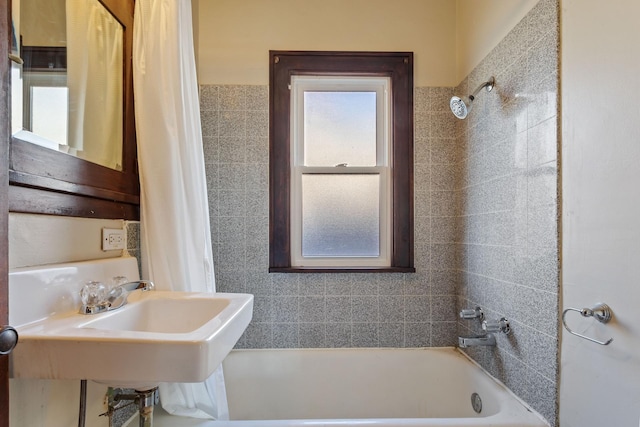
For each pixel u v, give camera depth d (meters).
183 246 1.20
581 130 0.96
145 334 0.65
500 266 1.38
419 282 1.82
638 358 0.79
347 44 1.82
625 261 0.82
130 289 0.95
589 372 0.93
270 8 1.82
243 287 1.79
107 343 0.62
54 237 0.85
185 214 1.23
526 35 1.21
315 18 1.82
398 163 1.82
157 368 0.62
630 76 0.81
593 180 0.92
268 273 1.79
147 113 1.16
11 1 0.75
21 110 0.78
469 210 1.67
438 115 1.84
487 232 1.49
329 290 1.80
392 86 1.83
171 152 1.17
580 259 0.96
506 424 1.08
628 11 0.82
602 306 0.88
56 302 0.79
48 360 0.62
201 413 1.19
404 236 1.81
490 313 1.46
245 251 1.79
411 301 1.82
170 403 1.17
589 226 0.93
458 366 1.67
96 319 0.77
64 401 0.86
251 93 1.80
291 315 1.79
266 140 1.80
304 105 1.90
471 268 1.64
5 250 0.59
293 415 1.70
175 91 1.20
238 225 1.79
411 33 1.84
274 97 1.80
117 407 0.91
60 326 0.71
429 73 1.84
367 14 1.83
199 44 1.80
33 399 0.76
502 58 1.38
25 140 0.77
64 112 0.94
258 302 1.79
